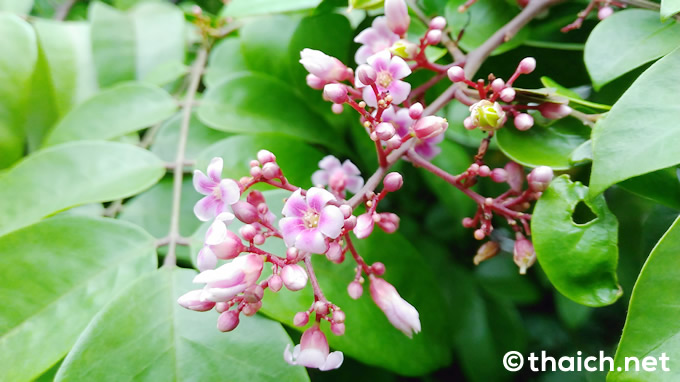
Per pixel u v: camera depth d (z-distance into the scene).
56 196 0.13
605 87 0.14
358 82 0.11
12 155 0.15
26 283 0.12
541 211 0.11
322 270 0.12
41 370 0.11
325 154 0.16
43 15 0.22
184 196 0.15
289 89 0.16
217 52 0.18
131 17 0.18
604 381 0.19
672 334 0.10
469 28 0.14
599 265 0.11
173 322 0.11
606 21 0.12
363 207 0.13
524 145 0.12
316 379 0.16
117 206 0.15
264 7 0.15
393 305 0.11
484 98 0.12
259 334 0.11
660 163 0.10
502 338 0.20
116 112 0.16
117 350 0.11
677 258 0.10
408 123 0.12
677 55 0.10
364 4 0.13
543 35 0.16
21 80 0.16
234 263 0.10
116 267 0.12
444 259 0.20
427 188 0.20
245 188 0.11
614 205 0.16
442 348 0.13
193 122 0.16
